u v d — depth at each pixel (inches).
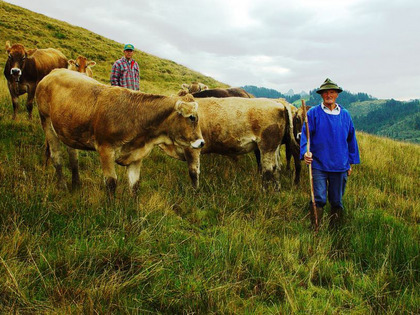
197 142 177.5
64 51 1116.5
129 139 175.2
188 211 192.7
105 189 200.8
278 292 119.3
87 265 119.7
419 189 267.6
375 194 239.5
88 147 186.5
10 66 331.3
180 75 1355.8
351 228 173.5
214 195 212.4
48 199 166.9
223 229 167.8
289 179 275.0
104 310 96.8
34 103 431.2
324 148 173.0
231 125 236.7
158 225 159.5
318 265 135.2
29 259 116.9
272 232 173.9
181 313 104.0
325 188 178.4
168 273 123.0
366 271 137.5
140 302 104.7
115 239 136.4
